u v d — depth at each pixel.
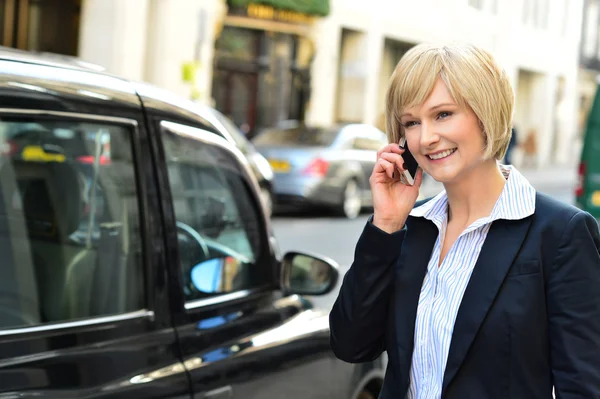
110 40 22.27
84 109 2.93
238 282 3.47
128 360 2.83
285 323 3.52
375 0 32.97
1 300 2.83
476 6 40.12
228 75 27.61
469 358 2.33
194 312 3.15
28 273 2.91
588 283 2.30
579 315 2.29
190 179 3.29
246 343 3.24
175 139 3.25
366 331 2.55
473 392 2.33
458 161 2.41
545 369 2.34
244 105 28.28
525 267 2.32
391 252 2.49
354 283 2.53
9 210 2.92
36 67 2.86
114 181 3.04
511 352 2.30
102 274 3.02
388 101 2.49
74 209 3.03
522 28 44.38
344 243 15.56
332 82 31.12
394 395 2.51
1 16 21.62
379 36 33.50
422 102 2.40
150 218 3.07
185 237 3.22
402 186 2.57
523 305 2.30
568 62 49.56
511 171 2.47
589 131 13.69
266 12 27.62
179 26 24.34
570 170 46.03
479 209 2.46
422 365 2.44
